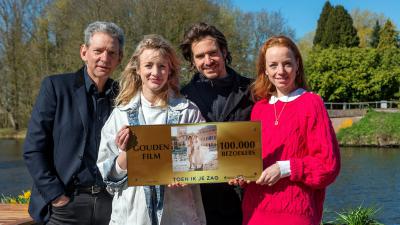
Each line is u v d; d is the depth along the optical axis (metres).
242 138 3.02
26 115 36.00
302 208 2.98
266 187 3.07
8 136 36.03
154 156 2.99
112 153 3.12
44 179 3.38
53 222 3.50
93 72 3.60
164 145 2.99
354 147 29.17
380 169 18.98
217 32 3.65
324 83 41.69
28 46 35.72
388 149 27.77
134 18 26.22
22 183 16.53
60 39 31.91
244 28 34.75
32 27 35.94
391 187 14.77
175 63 3.19
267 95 3.33
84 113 3.51
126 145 2.97
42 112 3.46
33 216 3.49
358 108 38.97
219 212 3.54
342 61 42.03
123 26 26.17
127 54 24.08
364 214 7.27
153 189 3.05
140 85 3.24
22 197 7.25
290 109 3.10
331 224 7.20
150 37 3.16
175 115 3.12
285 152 3.03
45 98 3.49
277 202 3.01
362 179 16.42
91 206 3.49
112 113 3.21
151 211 3.02
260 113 3.28
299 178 2.93
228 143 3.02
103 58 3.56
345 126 32.84
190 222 3.09
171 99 3.19
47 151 3.50
